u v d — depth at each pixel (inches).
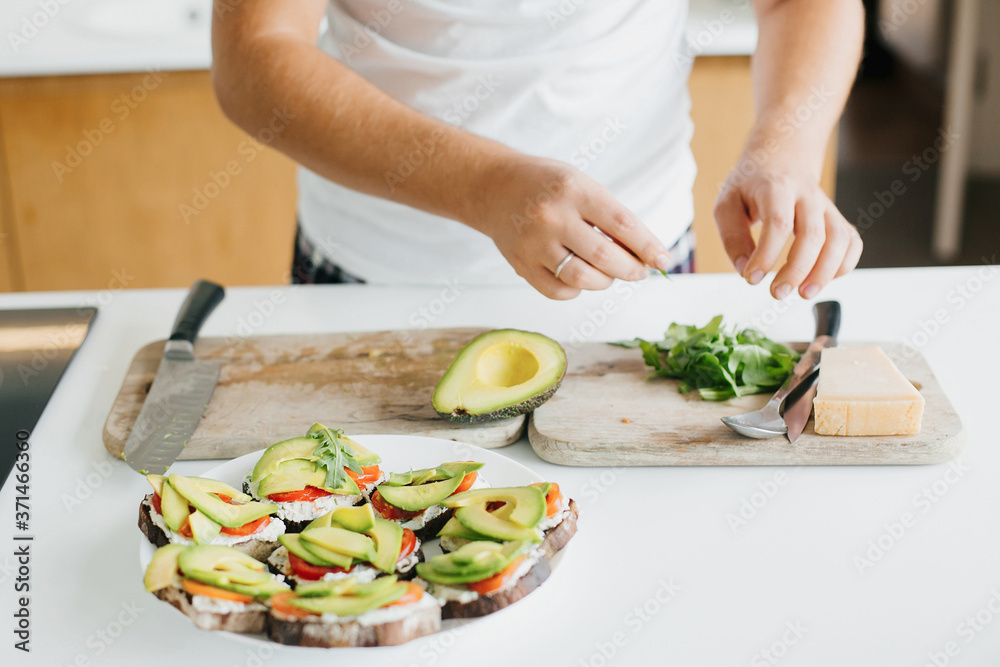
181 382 33.4
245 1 36.4
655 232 44.8
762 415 29.9
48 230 77.3
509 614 23.3
